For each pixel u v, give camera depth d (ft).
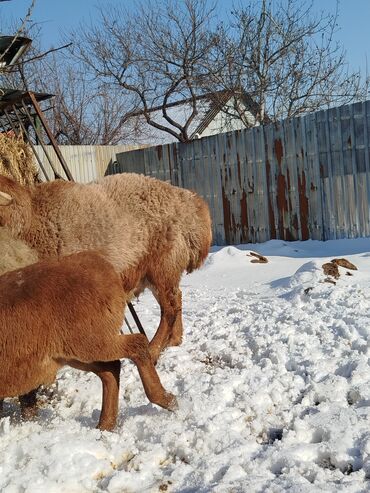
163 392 6.79
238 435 6.19
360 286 11.85
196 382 7.71
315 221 19.56
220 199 22.39
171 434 6.27
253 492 5.04
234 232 22.04
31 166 11.14
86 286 6.31
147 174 25.38
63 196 8.46
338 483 5.16
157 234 8.91
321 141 19.13
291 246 19.33
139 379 8.13
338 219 18.94
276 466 5.61
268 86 32.63
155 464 5.90
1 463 5.85
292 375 7.71
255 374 7.84
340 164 18.72
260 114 32.09
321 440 6.09
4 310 6.11
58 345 6.26
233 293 13.28
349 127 18.39
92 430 6.47
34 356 6.15
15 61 12.68
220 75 33.04
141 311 12.53
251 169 21.24
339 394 6.96
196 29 33.09
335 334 8.99
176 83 33.63
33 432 6.50
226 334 9.84
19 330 6.09
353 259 14.79
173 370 8.48
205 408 6.87
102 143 45.73
